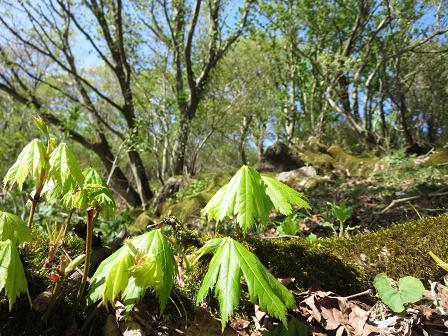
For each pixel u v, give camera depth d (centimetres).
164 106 1007
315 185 592
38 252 142
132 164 1022
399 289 141
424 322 143
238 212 126
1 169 1094
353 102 1271
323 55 980
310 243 181
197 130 1259
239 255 109
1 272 89
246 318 143
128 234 171
